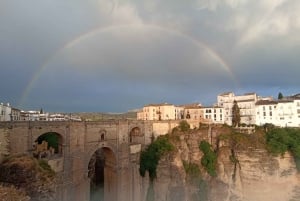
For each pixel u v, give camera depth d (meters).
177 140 98.25
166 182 91.25
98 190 101.50
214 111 143.25
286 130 103.31
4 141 53.75
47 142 75.31
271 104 123.88
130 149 90.44
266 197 93.88
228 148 98.31
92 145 76.50
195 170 94.75
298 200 96.19
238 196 95.25
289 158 96.56
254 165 94.50
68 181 67.12
